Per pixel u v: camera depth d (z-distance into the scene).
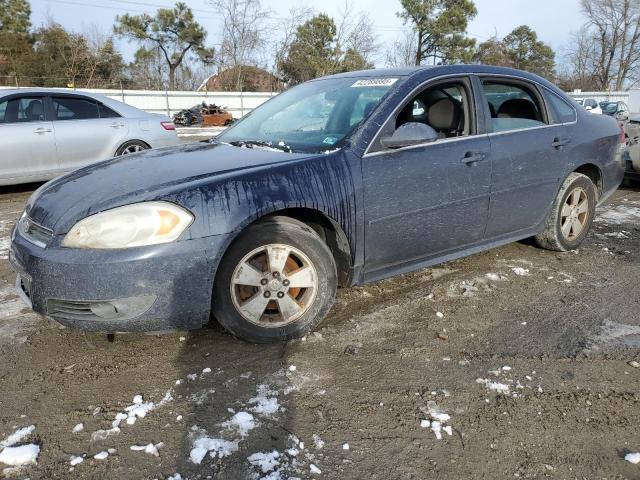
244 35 36.53
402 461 2.06
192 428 2.23
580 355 2.86
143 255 2.43
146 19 42.03
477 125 3.63
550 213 4.32
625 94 37.81
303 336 3.01
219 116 29.77
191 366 2.71
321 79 4.14
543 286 3.83
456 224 3.52
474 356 2.84
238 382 2.57
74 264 2.42
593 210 4.62
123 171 2.95
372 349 2.90
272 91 37.97
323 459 2.06
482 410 2.38
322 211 2.85
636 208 6.57
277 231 2.78
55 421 2.28
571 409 2.39
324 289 2.95
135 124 7.73
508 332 3.12
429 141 3.02
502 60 54.78
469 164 3.49
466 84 3.66
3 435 2.19
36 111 7.00
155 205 2.48
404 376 2.64
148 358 2.78
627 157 7.62
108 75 40.06
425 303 3.50
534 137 3.95
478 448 2.14
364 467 2.03
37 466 2.02
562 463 2.07
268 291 2.82
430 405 2.40
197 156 3.15
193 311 2.58
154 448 2.10
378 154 3.10
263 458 2.06
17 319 3.24
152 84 41.72
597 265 4.30
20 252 2.62
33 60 36.88
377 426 2.26
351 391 2.51
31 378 2.60
